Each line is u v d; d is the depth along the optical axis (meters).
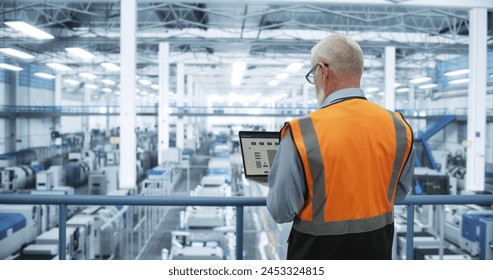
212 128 39.34
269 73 19.94
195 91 26.61
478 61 9.04
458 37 12.87
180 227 6.94
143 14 11.38
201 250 5.40
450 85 18.92
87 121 24.81
